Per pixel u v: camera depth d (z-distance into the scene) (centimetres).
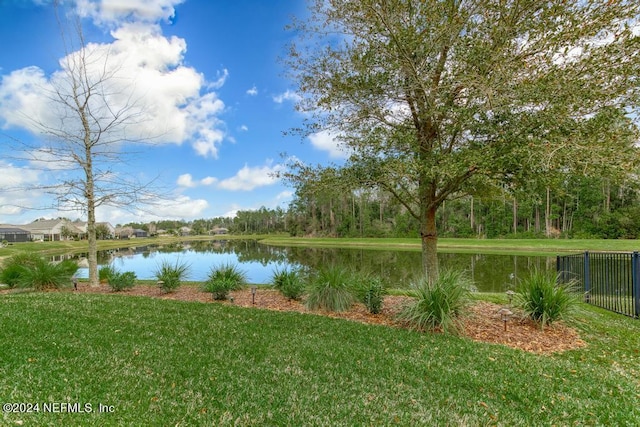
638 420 269
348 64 592
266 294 782
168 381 300
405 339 448
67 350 352
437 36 499
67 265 936
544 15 445
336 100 604
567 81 417
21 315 468
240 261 2159
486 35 488
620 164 390
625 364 400
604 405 292
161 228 9919
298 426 242
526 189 503
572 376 349
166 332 440
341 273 678
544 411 281
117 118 934
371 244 3762
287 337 443
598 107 432
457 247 2953
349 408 270
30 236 5878
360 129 625
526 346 459
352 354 388
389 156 591
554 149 408
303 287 720
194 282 981
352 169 614
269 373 328
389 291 794
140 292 812
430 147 595
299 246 4022
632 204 3350
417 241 3625
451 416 265
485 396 303
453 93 514
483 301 703
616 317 620
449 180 586
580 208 3584
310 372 335
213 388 291
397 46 520
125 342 391
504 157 464
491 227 4000
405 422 254
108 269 1051
